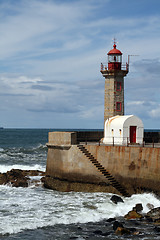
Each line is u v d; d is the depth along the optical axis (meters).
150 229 17.41
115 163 23.91
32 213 19.53
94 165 24.38
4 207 20.69
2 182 27.66
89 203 21.58
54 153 27.00
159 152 21.83
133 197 22.62
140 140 28.59
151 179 22.12
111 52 31.92
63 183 25.52
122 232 16.67
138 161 22.86
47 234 16.66
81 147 25.23
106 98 32.41
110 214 19.75
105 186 23.91
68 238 16.20
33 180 27.94
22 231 16.97
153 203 21.50
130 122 28.12
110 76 31.97
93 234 16.69
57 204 21.39
